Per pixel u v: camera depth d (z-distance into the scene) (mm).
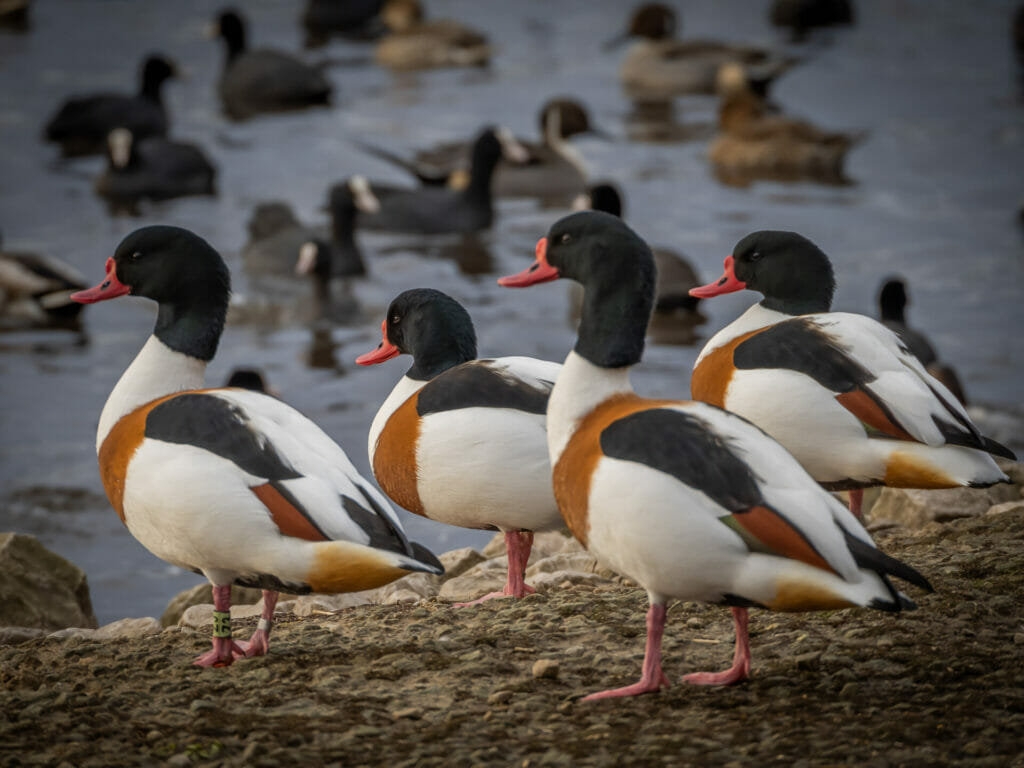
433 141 37312
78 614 12844
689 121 39625
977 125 36844
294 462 8898
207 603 12594
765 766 7387
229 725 8180
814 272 11914
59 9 51812
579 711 8281
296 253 27000
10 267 25312
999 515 12273
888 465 10617
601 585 11578
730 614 10117
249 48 47656
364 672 9055
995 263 26422
